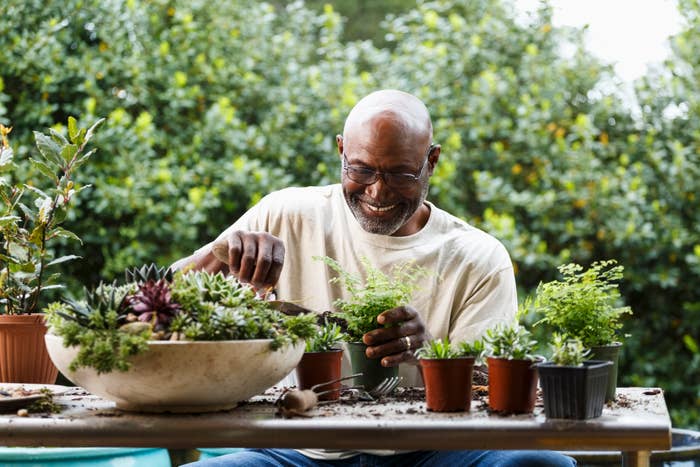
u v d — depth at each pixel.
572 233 5.18
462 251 2.69
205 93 5.34
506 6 5.79
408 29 5.74
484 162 5.41
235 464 2.34
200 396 1.95
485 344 2.04
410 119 2.49
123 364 1.86
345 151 2.54
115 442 1.88
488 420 1.87
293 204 2.79
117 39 5.11
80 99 5.01
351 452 2.42
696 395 5.27
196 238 5.08
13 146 4.68
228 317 1.94
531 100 5.48
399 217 2.54
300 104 5.41
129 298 2.00
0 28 4.94
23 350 2.61
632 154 5.39
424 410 2.02
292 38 5.61
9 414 2.01
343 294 2.70
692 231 5.23
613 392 2.19
